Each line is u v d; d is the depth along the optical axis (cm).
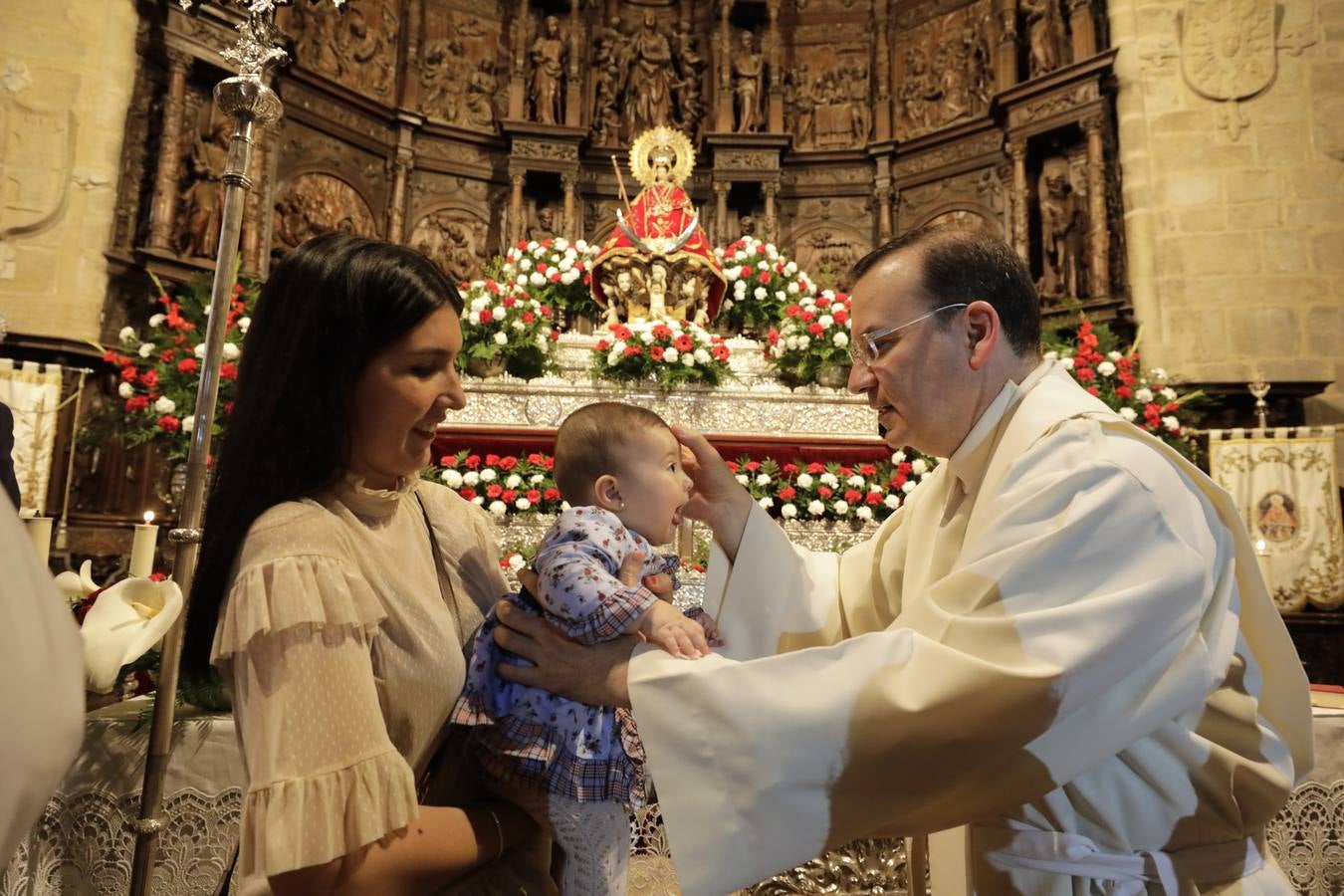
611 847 131
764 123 1168
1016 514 134
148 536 243
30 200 767
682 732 120
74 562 716
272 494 125
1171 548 128
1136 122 889
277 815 99
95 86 800
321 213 992
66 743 62
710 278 583
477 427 445
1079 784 136
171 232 833
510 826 126
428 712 126
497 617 142
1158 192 870
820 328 477
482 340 477
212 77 882
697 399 479
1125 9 912
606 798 132
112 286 791
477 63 1149
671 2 1205
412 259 133
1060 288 935
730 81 1159
